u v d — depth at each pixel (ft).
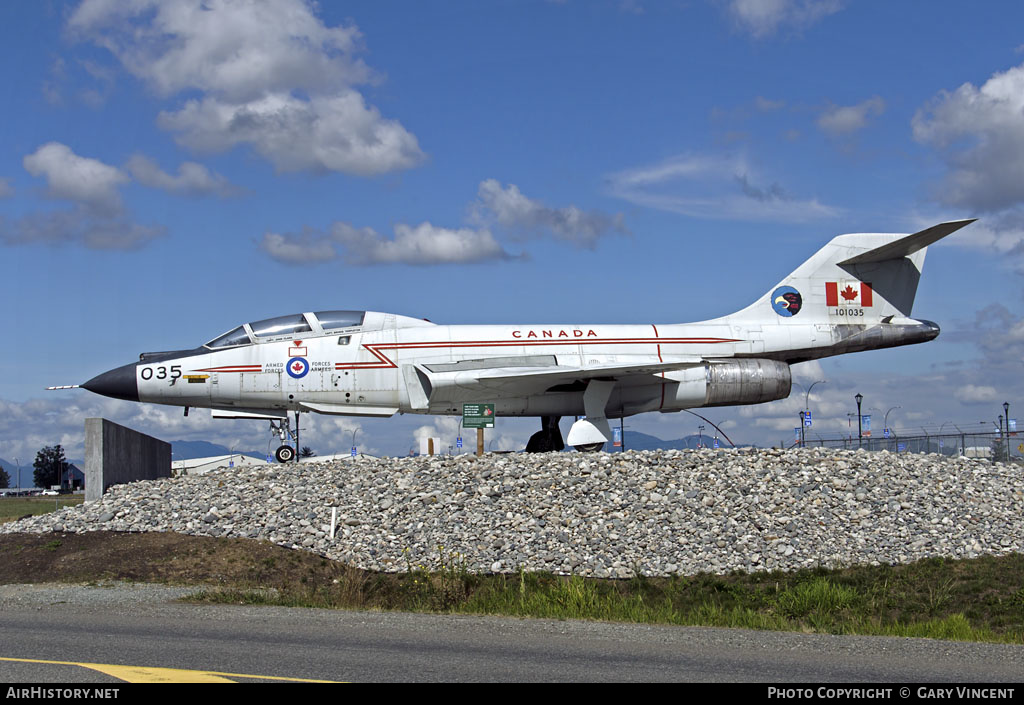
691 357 78.07
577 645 27.14
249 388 73.41
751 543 50.93
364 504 55.77
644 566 49.06
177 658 24.09
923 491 56.59
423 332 75.77
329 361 73.92
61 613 33.91
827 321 82.69
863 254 81.10
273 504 56.13
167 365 73.41
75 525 54.75
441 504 55.42
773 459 59.36
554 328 77.56
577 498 55.36
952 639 33.53
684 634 29.73
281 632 29.01
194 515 55.26
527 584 45.24
